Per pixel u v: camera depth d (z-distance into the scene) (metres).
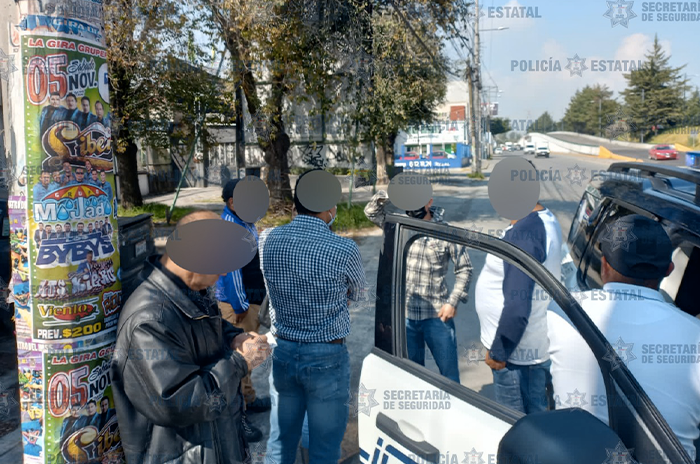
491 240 1.33
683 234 1.49
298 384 1.85
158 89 5.47
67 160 1.35
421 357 1.59
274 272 1.81
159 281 1.30
